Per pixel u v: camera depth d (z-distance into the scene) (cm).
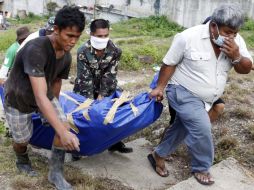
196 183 413
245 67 385
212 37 374
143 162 474
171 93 406
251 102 673
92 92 466
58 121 315
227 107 619
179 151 497
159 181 437
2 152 457
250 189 414
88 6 2820
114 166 458
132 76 1053
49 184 387
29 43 328
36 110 378
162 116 593
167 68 401
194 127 388
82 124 400
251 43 1730
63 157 379
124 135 415
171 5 2472
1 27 2616
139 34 2183
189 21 2377
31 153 473
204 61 385
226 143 496
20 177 391
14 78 350
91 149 421
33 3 3136
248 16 2200
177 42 388
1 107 634
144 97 426
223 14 357
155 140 532
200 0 2309
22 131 375
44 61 325
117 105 410
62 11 316
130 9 2677
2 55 1295
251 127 529
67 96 445
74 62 1026
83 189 387
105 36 440
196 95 397
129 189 414
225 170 444
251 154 478
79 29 315
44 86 322
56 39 325
